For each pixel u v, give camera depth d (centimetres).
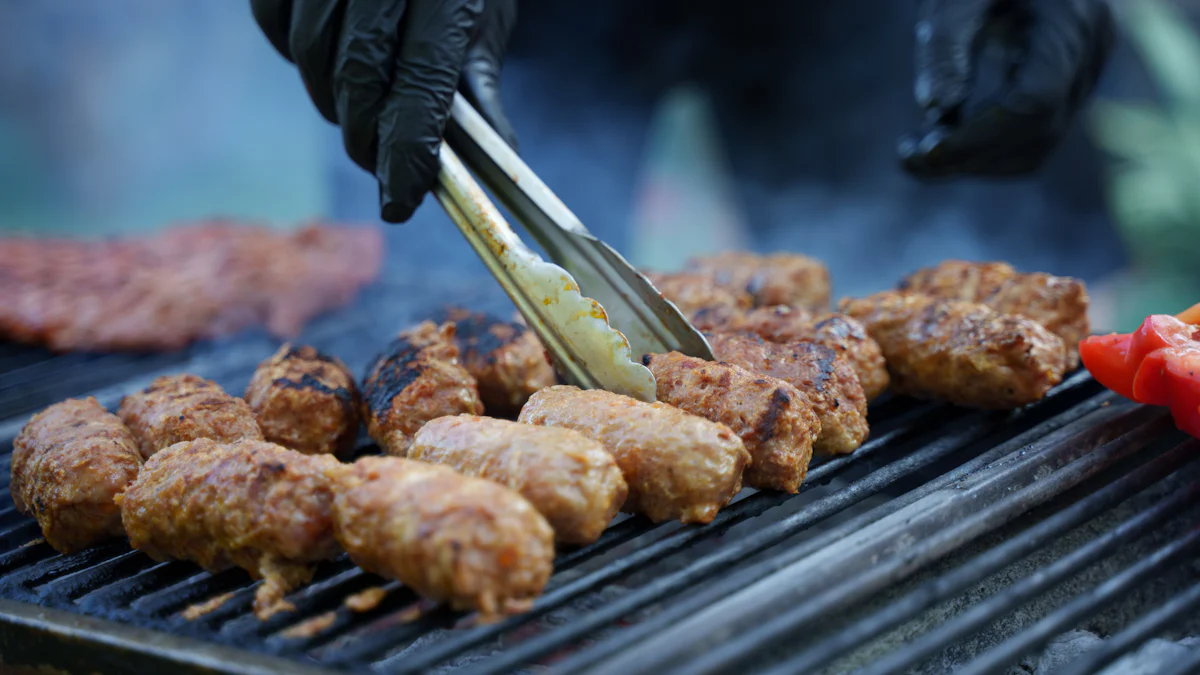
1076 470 166
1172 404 179
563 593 141
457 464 151
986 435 198
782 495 169
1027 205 570
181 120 902
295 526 142
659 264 699
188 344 303
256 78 885
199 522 148
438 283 353
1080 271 604
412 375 192
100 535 171
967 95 275
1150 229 555
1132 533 148
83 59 848
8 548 183
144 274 340
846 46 450
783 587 131
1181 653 149
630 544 219
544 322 177
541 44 429
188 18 841
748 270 274
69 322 295
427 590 132
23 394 266
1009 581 172
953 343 202
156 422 180
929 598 131
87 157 889
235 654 130
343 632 137
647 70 439
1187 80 566
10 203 865
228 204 898
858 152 488
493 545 125
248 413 188
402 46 197
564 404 166
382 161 198
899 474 177
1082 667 127
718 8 429
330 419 193
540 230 194
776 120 477
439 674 164
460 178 192
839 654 123
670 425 155
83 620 143
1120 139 564
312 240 352
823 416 184
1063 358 202
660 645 121
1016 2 287
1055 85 270
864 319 221
